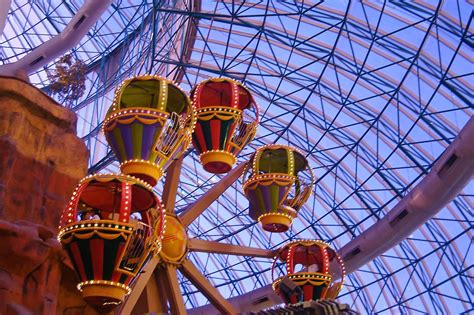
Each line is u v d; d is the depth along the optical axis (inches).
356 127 1581.0
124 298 502.9
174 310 570.6
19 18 1808.6
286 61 1556.3
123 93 580.4
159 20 1429.6
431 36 1300.4
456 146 1175.0
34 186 498.3
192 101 657.0
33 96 515.5
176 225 604.7
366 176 1638.8
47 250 466.3
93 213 505.7
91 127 1764.3
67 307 496.1
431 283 1641.2
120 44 1710.1
